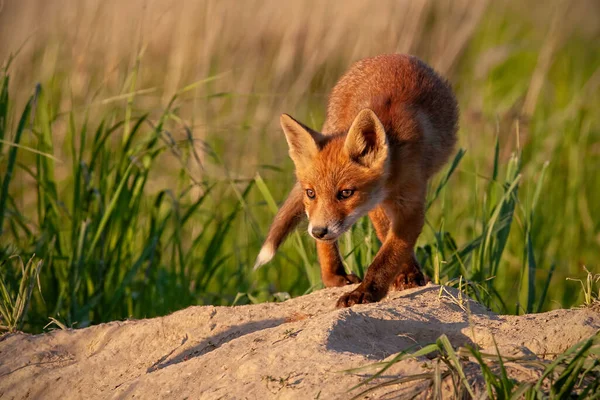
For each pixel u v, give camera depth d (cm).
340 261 934
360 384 531
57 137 1416
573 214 1395
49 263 1080
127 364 753
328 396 552
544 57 1597
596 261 1348
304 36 1802
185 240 1418
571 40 2172
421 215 863
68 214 1127
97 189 1123
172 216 1337
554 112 1692
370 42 1742
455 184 1457
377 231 941
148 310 1118
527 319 682
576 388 536
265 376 593
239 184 1445
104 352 770
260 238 1172
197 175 1404
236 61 1681
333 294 833
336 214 876
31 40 1509
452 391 536
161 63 1692
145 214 1293
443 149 949
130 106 1177
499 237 1023
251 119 1588
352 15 1761
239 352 658
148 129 1562
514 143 1490
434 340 670
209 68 1495
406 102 919
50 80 1302
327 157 888
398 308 711
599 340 587
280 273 1334
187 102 1526
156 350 766
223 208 1445
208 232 1404
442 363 567
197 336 765
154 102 1609
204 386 620
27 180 1423
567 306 1266
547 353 593
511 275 1332
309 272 1012
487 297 941
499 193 1064
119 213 1120
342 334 652
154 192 1423
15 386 745
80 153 1130
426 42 1775
